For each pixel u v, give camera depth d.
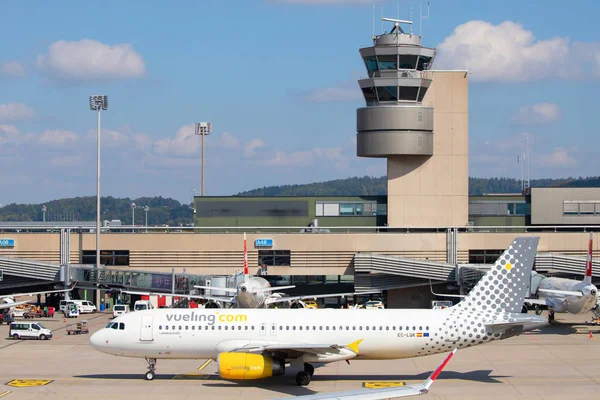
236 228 174.50
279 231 182.75
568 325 134.88
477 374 89.81
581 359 100.12
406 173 175.38
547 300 128.38
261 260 165.50
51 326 135.38
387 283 160.62
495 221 186.62
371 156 173.88
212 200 184.62
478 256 164.62
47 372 91.38
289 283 168.62
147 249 165.50
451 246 163.25
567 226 176.00
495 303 85.88
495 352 106.00
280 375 85.81
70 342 116.44
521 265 85.69
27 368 94.12
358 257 158.62
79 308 155.00
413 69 169.75
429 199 175.25
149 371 87.25
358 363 97.50
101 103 157.62
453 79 173.62
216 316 86.38
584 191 185.00
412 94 169.75
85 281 156.12
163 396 77.88
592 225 185.00
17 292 170.62
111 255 166.00
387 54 167.75
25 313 148.38
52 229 167.00
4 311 145.62
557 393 79.12
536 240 85.62
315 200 183.25
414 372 91.12
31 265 158.38
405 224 175.50
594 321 135.00
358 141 173.88
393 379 86.94
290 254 165.00
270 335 85.25
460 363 97.50
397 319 85.38
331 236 164.38
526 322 84.19
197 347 85.81
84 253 166.12
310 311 86.94
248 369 81.06
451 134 174.25
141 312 88.00
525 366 95.12
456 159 174.75
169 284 151.75
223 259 165.25
